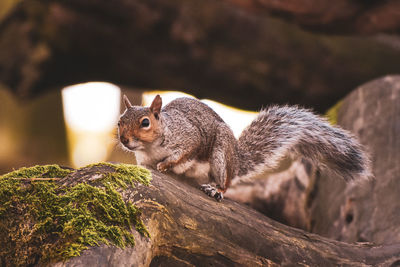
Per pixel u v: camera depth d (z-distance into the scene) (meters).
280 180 12.22
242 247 5.89
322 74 18.09
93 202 5.04
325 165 9.23
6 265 4.87
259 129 8.85
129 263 4.79
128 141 7.29
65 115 26.59
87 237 4.71
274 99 18.48
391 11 13.41
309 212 11.45
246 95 18.44
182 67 17.64
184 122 7.73
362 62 18.12
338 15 13.85
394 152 10.13
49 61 16.62
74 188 5.19
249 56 17.69
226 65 17.55
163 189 5.58
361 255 6.54
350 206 9.88
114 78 18.28
